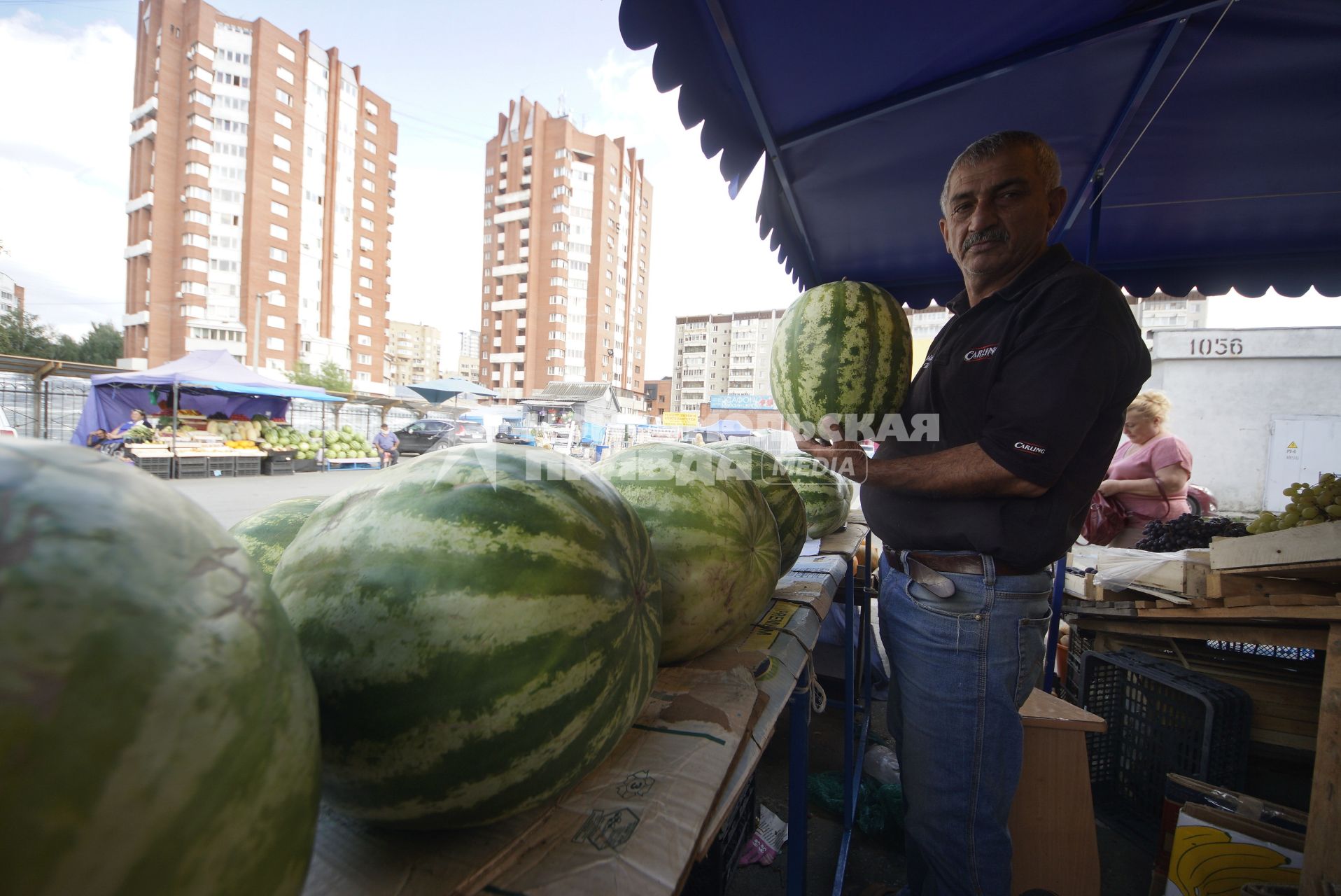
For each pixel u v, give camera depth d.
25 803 0.31
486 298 72.38
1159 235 3.62
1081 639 3.71
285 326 55.09
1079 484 1.59
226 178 51.34
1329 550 2.25
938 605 1.67
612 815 0.84
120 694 0.34
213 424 14.02
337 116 59.25
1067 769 2.19
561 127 66.56
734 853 2.11
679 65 2.05
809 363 1.85
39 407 14.70
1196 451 13.08
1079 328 1.45
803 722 1.60
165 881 0.36
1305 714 2.83
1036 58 2.23
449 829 0.80
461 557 0.73
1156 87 2.43
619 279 73.25
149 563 0.39
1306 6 1.92
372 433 23.33
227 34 50.69
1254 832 2.01
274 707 0.44
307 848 0.48
